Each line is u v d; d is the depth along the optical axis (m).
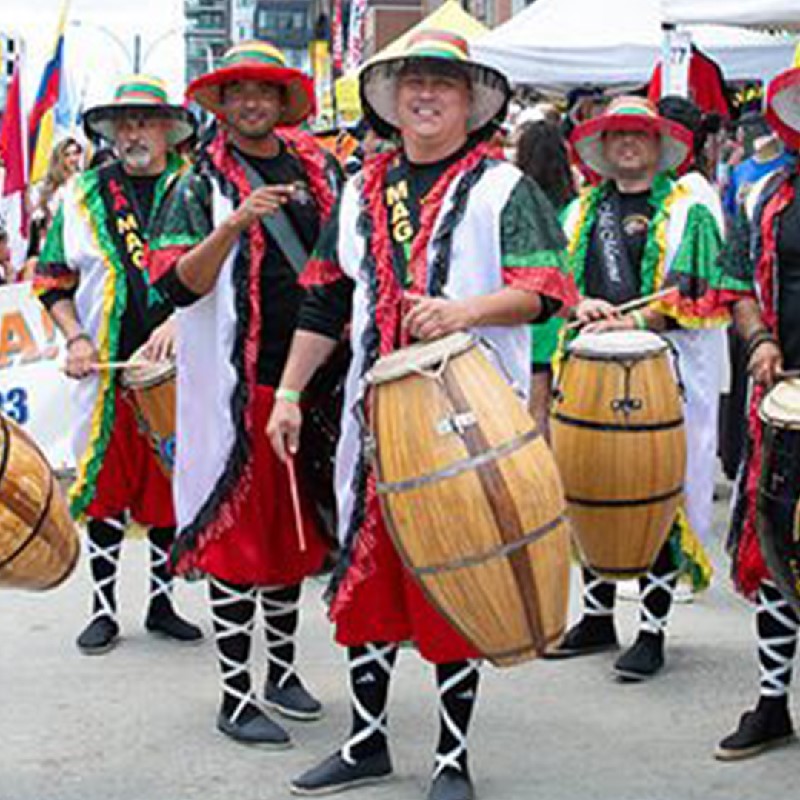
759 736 4.36
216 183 4.40
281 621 4.70
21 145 9.30
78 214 5.42
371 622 3.96
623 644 5.48
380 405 3.57
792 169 4.21
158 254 4.36
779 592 4.14
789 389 3.92
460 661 3.90
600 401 4.63
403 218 3.92
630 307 5.00
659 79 8.69
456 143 3.94
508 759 4.37
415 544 3.53
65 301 5.50
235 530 4.38
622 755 4.40
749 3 7.73
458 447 3.45
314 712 4.73
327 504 4.42
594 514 4.71
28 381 8.67
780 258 4.14
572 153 5.52
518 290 3.79
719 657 5.36
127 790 4.17
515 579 3.48
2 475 3.52
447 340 3.60
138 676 5.21
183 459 4.46
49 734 4.62
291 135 4.59
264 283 4.37
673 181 5.18
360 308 3.91
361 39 17.38
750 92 11.40
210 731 4.63
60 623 5.90
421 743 4.49
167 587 5.65
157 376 4.89
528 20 11.59
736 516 4.34
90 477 5.42
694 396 5.14
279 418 4.08
